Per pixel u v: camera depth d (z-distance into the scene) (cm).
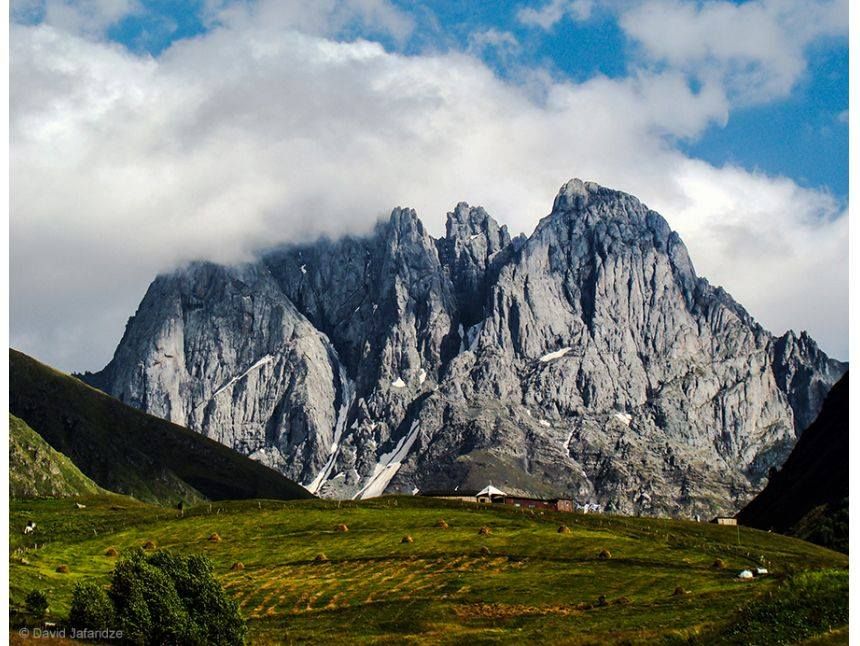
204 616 11344
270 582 17125
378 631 13562
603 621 13200
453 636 12788
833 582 9475
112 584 11194
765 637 9069
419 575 17188
